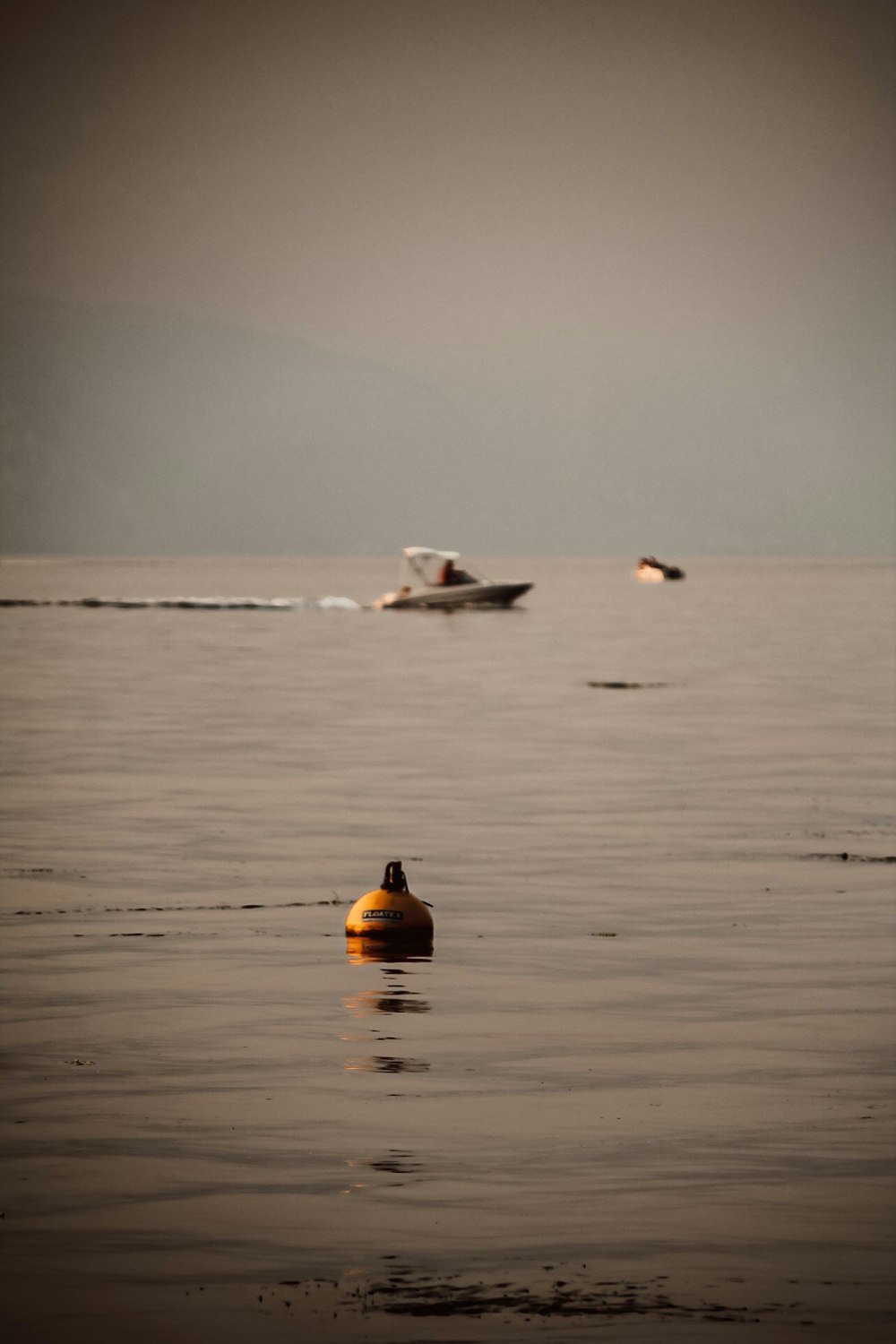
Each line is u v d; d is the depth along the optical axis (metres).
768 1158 27.25
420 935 44.50
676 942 44.44
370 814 68.06
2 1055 33.22
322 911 48.62
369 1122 29.06
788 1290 22.38
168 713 113.88
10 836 62.41
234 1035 34.84
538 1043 34.19
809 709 117.81
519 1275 22.83
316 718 110.88
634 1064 32.75
